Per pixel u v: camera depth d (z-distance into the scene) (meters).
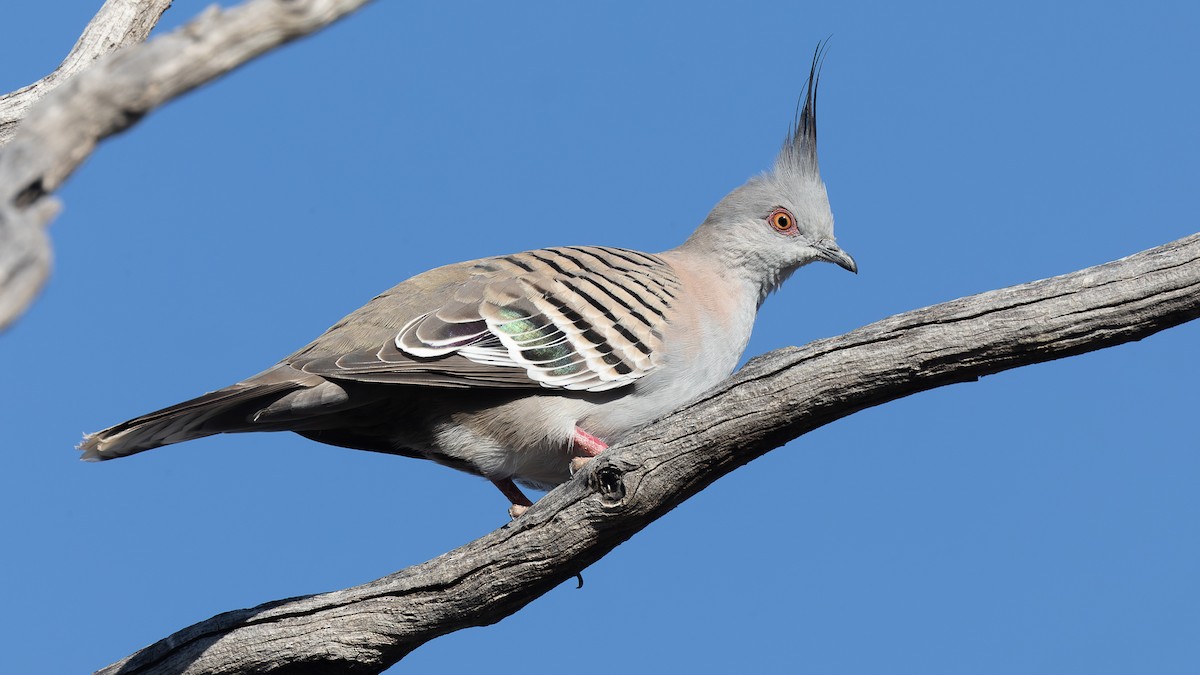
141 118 5.69
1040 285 8.94
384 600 10.62
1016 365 9.06
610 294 12.59
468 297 12.03
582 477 9.99
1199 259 8.59
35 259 5.06
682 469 9.73
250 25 5.76
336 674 10.80
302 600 10.80
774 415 9.45
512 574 10.34
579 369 12.13
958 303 9.10
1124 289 8.71
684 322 12.95
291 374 11.17
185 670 10.74
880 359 9.17
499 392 12.08
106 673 10.87
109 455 10.52
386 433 12.41
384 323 11.84
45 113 5.45
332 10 5.92
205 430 11.08
